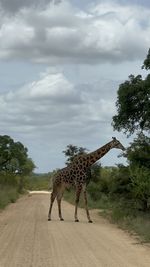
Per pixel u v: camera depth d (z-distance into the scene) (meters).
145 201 24.70
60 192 23.30
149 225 18.30
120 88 24.58
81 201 37.69
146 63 23.91
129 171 25.47
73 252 12.99
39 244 14.45
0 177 57.56
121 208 25.56
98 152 23.59
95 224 21.53
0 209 30.92
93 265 11.09
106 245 14.48
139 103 24.67
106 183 39.78
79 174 22.97
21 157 70.00
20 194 65.75
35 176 119.12
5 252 12.94
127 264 11.28
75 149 51.41
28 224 20.55
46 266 10.93
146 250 13.66
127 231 18.77
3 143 67.31
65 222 21.84
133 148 25.45
